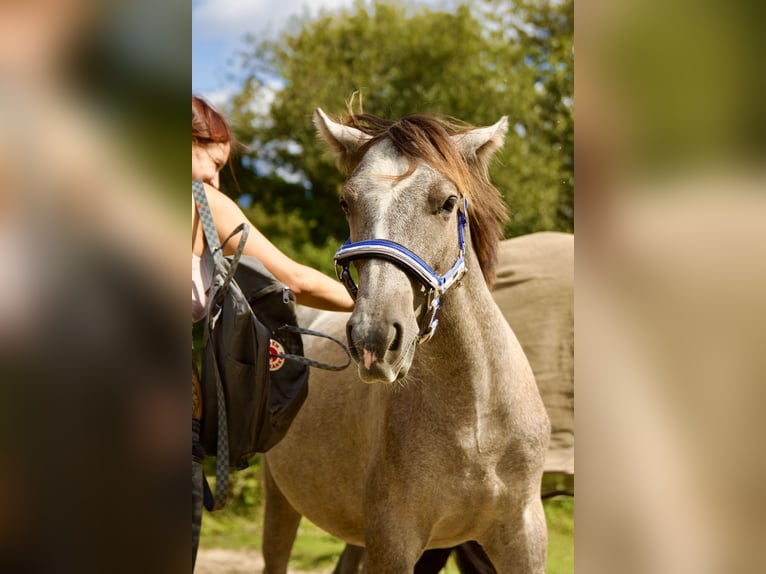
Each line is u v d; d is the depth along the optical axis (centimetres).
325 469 273
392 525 211
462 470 210
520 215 951
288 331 219
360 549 348
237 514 743
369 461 224
